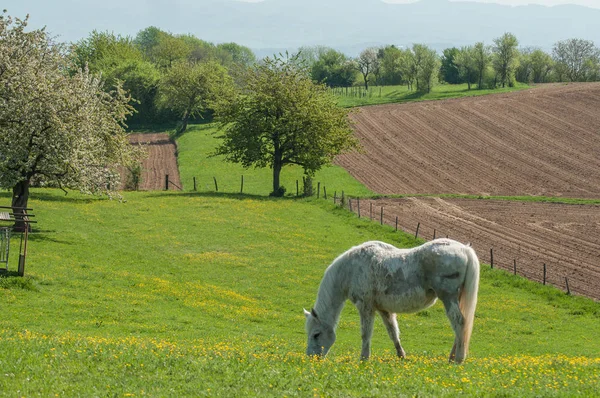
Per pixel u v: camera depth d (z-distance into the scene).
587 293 38.00
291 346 22.16
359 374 13.78
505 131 99.44
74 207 56.19
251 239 47.88
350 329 29.98
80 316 27.61
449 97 132.38
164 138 116.44
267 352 18.55
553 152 87.88
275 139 67.88
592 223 56.88
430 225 55.81
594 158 84.31
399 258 16.52
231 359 15.54
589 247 49.06
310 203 63.31
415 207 64.25
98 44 155.62
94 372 13.99
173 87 118.25
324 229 52.28
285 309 32.88
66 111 42.47
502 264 44.28
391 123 108.81
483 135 98.38
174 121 134.00
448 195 70.19
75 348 16.47
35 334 20.83
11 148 41.06
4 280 31.02
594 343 28.16
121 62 138.50
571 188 72.81
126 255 41.53
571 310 34.75
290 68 68.31
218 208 58.62
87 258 39.56
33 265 35.75
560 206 64.31
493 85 155.25
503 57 153.75
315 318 17.25
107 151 48.62
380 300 16.69
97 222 50.84
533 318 33.09
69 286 32.62
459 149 92.19
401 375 13.65
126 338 21.48
